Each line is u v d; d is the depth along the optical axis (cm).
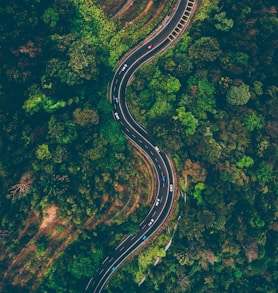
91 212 12756
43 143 12388
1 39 11556
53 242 12738
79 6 12688
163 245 13612
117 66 13525
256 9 12862
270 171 13188
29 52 11925
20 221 12312
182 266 13475
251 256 13062
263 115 13288
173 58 13162
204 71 13062
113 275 13512
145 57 13550
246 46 12769
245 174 13012
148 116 13425
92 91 12975
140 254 13612
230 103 12988
